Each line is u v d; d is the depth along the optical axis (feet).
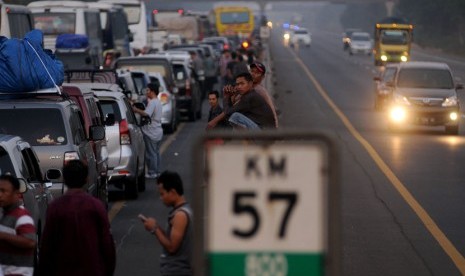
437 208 118.62
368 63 585.63
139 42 441.27
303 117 251.80
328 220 33.32
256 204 33.73
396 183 138.62
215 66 373.81
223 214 33.81
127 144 124.16
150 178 143.95
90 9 313.73
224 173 33.78
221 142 39.37
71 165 60.80
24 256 62.39
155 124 142.20
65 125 95.55
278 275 33.76
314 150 33.63
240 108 94.73
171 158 168.14
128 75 183.21
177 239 54.95
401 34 545.03
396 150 180.75
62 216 59.72
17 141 79.00
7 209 62.59
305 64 557.33
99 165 110.32
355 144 190.19
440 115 216.33
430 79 224.12
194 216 33.30
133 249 93.81
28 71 104.01
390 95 222.89
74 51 252.01
